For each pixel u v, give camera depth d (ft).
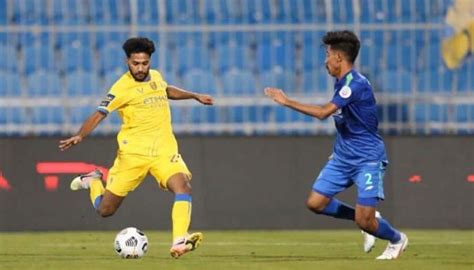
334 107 101.24
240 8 213.66
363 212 104.73
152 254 119.24
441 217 176.45
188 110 204.64
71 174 173.68
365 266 93.97
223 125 197.88
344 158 105.70
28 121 200.75
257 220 174.81
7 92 212.84
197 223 173.68
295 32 213.05
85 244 139.03
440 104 198.80
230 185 174.70
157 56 209.46
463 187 176.76
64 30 190.49
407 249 127.44
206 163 174.81
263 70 213.46
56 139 174.29
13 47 214.07
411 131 192.34
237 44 214.07
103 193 113.39
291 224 175.52
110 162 173.68
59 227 173.17
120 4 214.48
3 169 173.47
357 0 202.69
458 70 207.92
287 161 175.83
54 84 213.66
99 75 215.10
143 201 173.27
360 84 102.22
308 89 212.84
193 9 213.87
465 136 177.17
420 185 176.45
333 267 92.99
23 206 172.96
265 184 175.32
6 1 216.13
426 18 208.95
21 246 134.62
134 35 195.62
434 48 207.72
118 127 198.39
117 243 108.47
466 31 207.62
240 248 130.93
